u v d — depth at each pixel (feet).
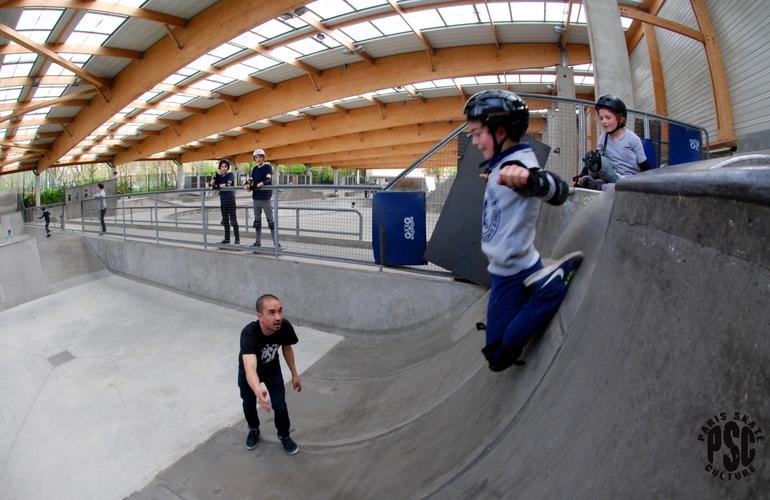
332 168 177.99
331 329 18.80
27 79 49.52
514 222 5.62
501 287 6.09
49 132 81.71
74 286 30.01
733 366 2.48
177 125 81.41
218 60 50.72
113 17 38.86
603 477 3.33
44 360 18.29
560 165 20.63
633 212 4.49
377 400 12.50
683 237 3.36
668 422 2.90
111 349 18.92
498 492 4.90
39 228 65.16
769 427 2.12
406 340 16.42
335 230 22.68
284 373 15.56
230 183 23.81
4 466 11.53
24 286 27.20
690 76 28.55
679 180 3.44
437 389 10.63
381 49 49.06
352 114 78.69
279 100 61.41
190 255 24.91
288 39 44.47
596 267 5.42
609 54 22.25
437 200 17.31
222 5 37.63
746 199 2.57
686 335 3.03
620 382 3.71
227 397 14.29
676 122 20.80
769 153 3.61
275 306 10.02
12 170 109.09
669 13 31.24
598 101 11.42
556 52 43.98
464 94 66.80
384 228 17.33
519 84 60.23
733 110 23.79
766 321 2.32
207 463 10.85
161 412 13.60
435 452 7.49
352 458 9.75
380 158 142.82
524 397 5.95
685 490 2.52
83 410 14.02
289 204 23.03
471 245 15.51
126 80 51.65
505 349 6.16
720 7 24.26
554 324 6.08
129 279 30.25
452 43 46.42
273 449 11.09
